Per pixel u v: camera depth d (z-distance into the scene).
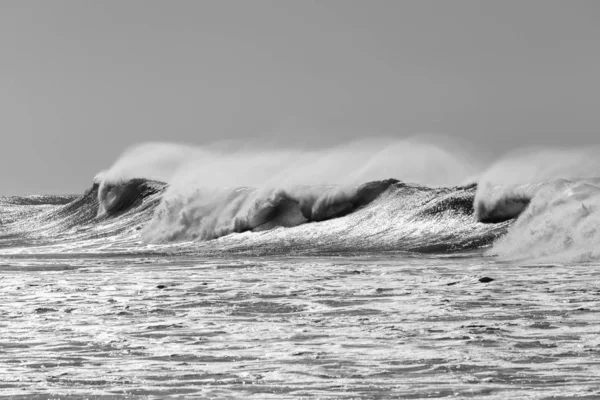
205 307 72.50
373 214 183.38
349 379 43.31
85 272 115.38
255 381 43.25
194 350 51.78
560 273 98.19
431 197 181.75
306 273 106.56
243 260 138.88
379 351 50.22
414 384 41.97
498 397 39.00
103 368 46.84
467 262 124.00
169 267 123.69
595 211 134.00
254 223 193.50
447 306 68.88
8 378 44.53
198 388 41.97
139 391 41.53
